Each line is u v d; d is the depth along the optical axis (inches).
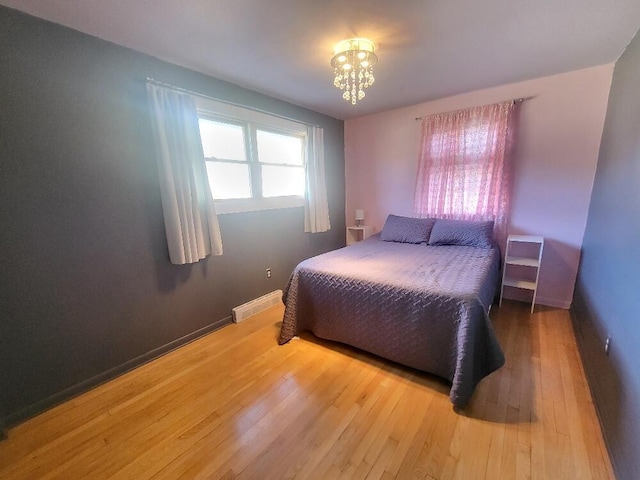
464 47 77.9
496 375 73.1
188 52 78.0
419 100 127.1
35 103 61.4
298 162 136.2
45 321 65.2
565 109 101.6
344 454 52.4
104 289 74.4
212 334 99.6
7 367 60.5
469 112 117.7
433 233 122.0
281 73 92.7
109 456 53.8
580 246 106.0
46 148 63.4
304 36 70.4
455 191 125.5
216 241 95.4
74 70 66.3
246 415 62.6
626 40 74.2
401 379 73.2
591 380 67.4
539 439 54.1
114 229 75.2
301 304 92.7
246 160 110.6
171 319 89.3
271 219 122.6
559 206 107.7
